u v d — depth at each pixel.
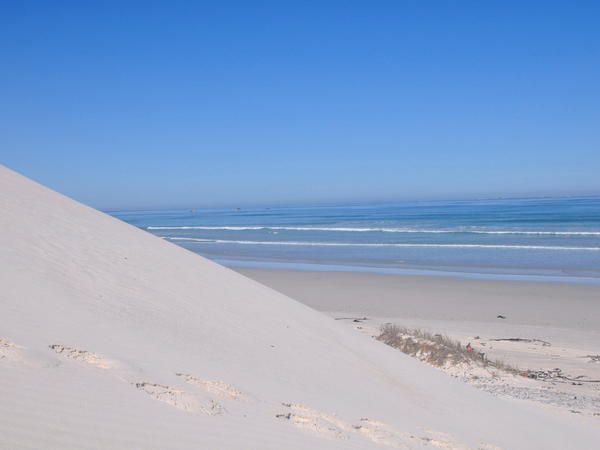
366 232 71.31
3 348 4.12
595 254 41.81
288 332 8.54
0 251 7.49
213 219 139.88
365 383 7.39
